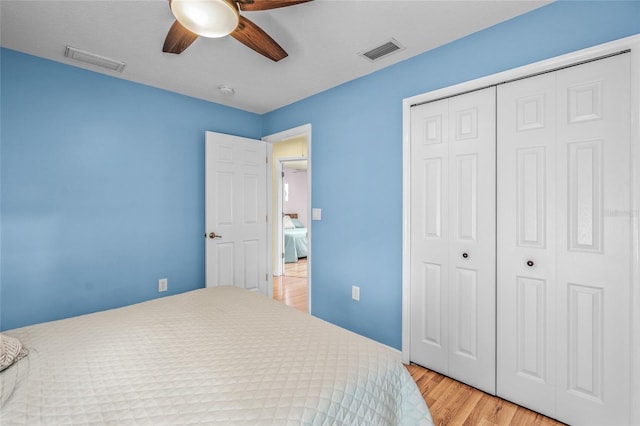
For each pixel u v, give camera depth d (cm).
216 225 320
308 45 211
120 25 188
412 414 120
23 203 225
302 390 100
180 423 84
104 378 105
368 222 259
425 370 221
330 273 291
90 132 252
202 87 287
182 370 111
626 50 147
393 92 239
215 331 145
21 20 183
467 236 202
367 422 104
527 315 178
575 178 162
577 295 162
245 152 344
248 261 348
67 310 244
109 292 264
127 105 271
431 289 220
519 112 180
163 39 204
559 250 167
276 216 529
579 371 162
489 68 190
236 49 217
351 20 183
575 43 160
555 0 165
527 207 178
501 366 188
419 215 226
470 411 177
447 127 210
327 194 293
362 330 264
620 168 149
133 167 276
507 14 177
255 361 118
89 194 253
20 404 91
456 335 208
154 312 169
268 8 136
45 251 234
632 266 146
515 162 181
